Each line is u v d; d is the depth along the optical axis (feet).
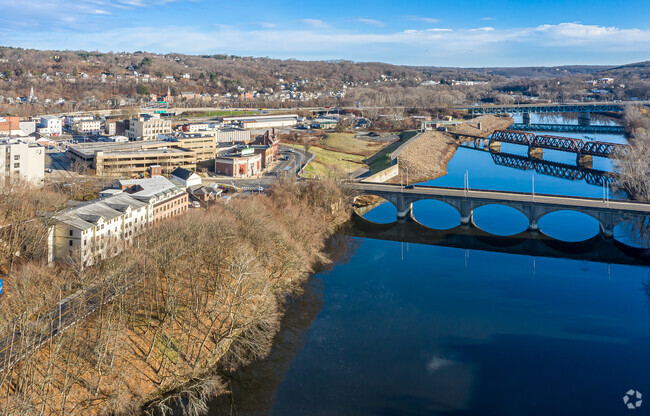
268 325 578.25
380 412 457.68
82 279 548.72
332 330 602.85
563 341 586.45
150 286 586.86
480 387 496.23
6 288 542.16
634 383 504.02
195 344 523.70
